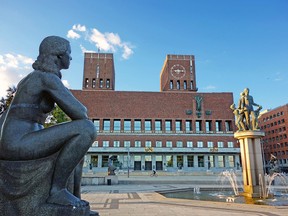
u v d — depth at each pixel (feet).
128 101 228.22
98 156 213.05
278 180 72.02
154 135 221.05
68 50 8.37
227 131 229.45
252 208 24.61
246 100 40.40
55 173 6.95
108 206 26.86
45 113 8.01
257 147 39.14
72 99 7.45
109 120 224.94
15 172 6.77
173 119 227.20
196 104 231.71
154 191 48.57
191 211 22.72
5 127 7.13
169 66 267.18
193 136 223.51
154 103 229.66
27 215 6.66
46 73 7.70
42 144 6.91
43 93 7.66
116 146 216.13
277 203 31.55
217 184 76.69
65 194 6.84
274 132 298.35
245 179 39.60
